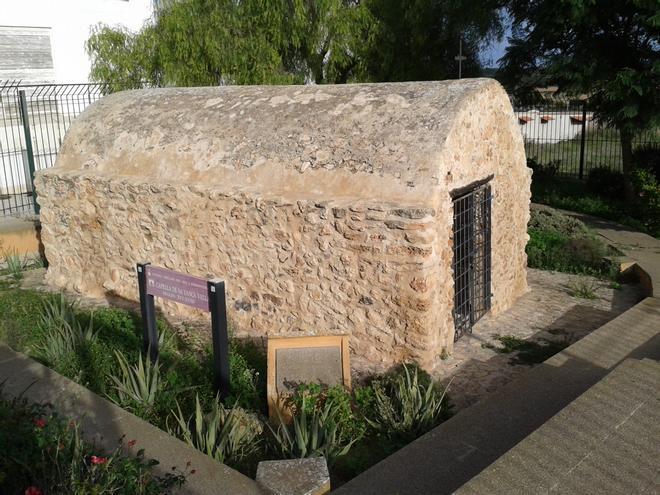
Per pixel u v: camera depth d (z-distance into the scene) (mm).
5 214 11945
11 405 4418
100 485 3416
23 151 13977
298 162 6746
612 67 12828
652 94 12031
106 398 5422
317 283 6539
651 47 12867
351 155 6445
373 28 15617
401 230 5824
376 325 6215
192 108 8227
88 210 8453
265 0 14867
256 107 7664
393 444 4727
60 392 5109
